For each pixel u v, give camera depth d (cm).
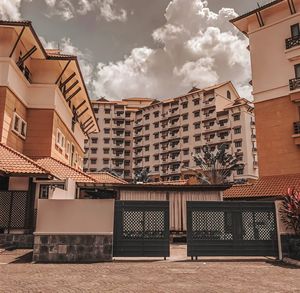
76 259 1094
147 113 9212
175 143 8238
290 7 2767
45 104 2270
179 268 959
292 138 2606
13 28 1983
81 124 3672
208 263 1070
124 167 9738
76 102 3156
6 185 1600
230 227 1184
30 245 1477
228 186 2092
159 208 1173
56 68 2345
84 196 2375
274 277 825
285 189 2359
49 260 1088
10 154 1703
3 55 1956
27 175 1543
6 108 1895
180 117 8250
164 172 8294
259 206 1203
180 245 1808
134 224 1161
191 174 7562
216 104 7562
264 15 2936
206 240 1167
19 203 1581
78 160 3578
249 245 1173
